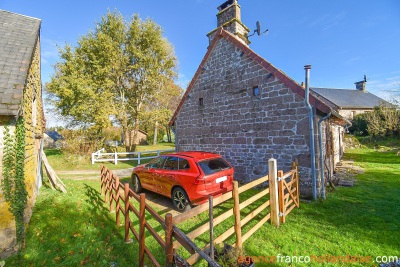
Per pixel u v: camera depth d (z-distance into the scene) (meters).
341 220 4.82
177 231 2.49
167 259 2.54
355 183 7.96
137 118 21.00
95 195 7.00
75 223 4.66
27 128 4.98
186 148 10.88
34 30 6.11
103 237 4.18
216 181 5.39
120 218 5.16
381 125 20.23
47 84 17.94
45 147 30.84
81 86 16.64
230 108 8.72
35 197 6.06
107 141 22.28
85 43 18.14
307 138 6.40
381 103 22.38
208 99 9.70
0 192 3.67
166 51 20.36
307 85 6.27
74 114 17.44
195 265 3.27
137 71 20.12
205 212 5.55
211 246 2.79
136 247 3.86
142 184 7.26
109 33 18.72
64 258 3.50
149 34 19.08
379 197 6.28
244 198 6.55
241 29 9.48
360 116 23.80
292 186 5.71
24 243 3.84
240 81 8.33
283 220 4.77
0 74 4.09
